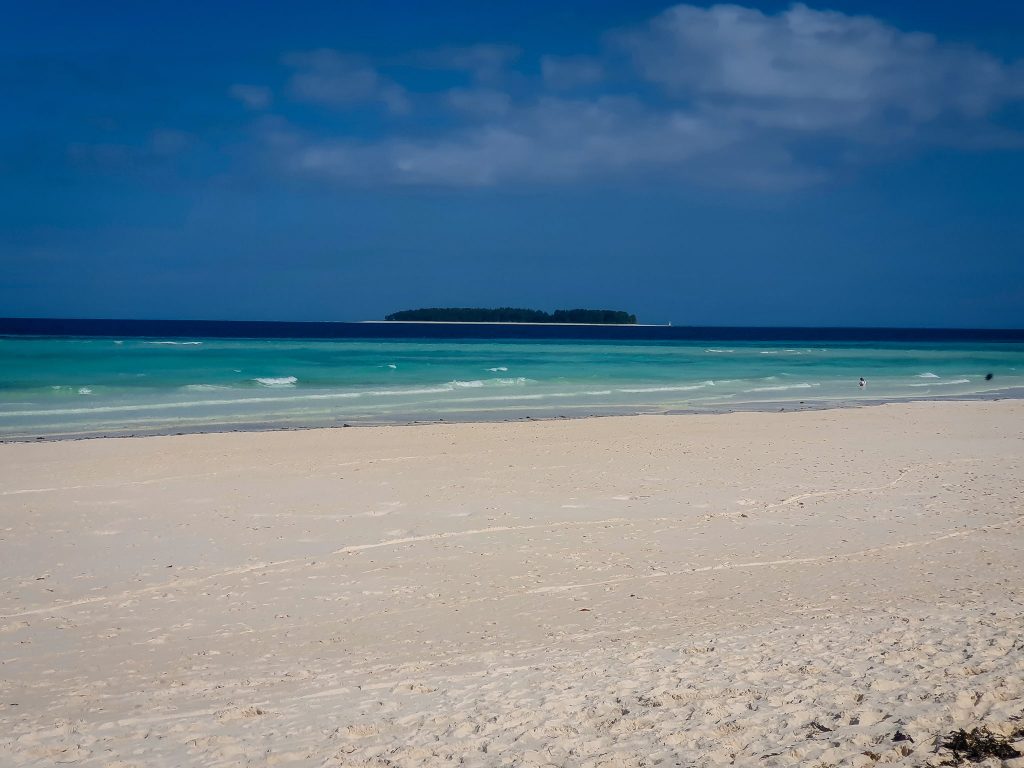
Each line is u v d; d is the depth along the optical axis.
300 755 5.30
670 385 39.03
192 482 16.11
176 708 6.38
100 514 13.54
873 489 15.96
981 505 14.59
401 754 5.25
